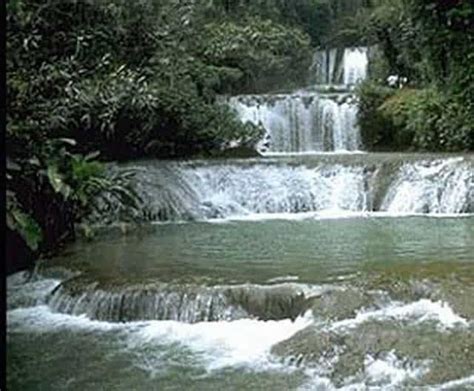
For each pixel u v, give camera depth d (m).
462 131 16.80
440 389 5.61
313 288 7.50
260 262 9.14
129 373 6.21
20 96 9.98
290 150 19.33
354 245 10.20
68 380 6.09
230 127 17.47
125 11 14.77
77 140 14.04
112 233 11.66
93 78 13.67
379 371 5.94
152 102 14.75
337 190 14.19
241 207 14.12
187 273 8.55
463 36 16.84
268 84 22.62
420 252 9.49
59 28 12.55
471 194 13.32
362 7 27.58
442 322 6.70
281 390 5.74
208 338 7.04
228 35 21.83
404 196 13.77
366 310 7.08
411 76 20.56
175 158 16.39
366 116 18.95
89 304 7.92
